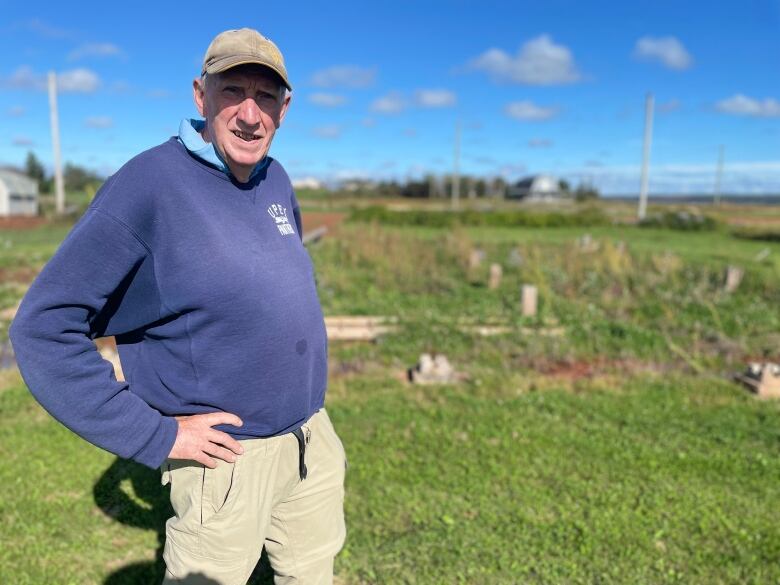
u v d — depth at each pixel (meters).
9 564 3.01
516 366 6.57
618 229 31.44
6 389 5.30
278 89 1.73
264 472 1.87
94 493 3.68
